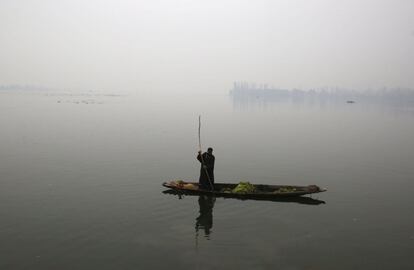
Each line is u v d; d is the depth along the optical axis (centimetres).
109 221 1504
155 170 2384
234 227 1466
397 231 1467
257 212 1631
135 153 2945
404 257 1252
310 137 4191
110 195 1838
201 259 1209
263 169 2530
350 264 1200
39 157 2716
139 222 1498
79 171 2317
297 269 1162
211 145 3447
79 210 1622
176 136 3966
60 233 1384
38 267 1148
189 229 1441
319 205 1761
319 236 1404
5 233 1378
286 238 1379
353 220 1575
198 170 2414
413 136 4484
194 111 8300
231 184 1895
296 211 1659
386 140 4078
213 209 1655
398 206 1775
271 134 4362
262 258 1223
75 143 3353
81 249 1265
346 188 2094
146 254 1237
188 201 1755
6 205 1675
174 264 1177
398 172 2509
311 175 2395
